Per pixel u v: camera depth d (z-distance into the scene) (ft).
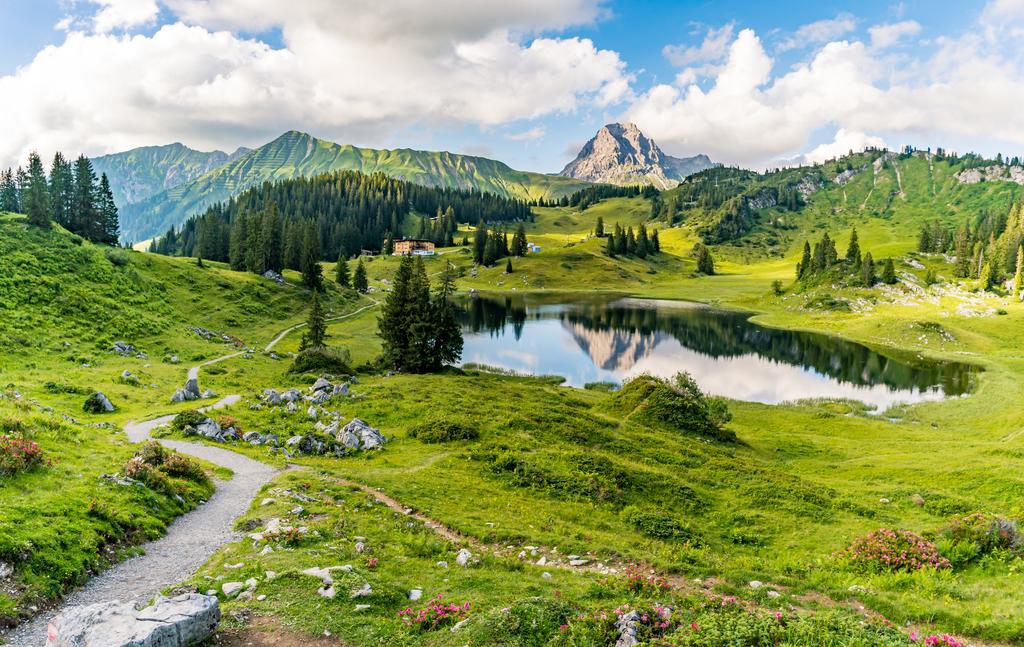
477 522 89.61
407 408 173.58
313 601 52.75
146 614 43.50
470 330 497.87
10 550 54.65
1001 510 113.29
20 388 159.53
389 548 72.64
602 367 357.61
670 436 169.99
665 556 80.02
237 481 105.60
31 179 362.12
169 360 259.19
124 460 96.37
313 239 514.27
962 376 319.47
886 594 63.21
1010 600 59.47
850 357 378.53
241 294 428.15
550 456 131.23
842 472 150.92
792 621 48.60
